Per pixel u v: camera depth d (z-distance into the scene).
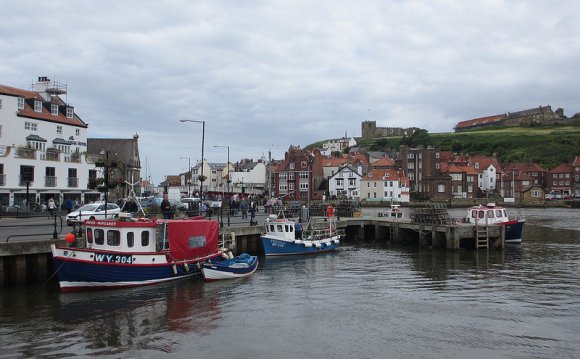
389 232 54.62
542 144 190.62
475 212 48.56
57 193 57.91
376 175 126.00
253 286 27.97
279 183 124.12
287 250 40.78
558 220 79.88
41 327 19.64
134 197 34.44
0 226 34.72
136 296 24.55
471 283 29.34
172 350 17.59
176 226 28.06
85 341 18.25
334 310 23.05
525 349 18.03
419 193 136.12
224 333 19.52
